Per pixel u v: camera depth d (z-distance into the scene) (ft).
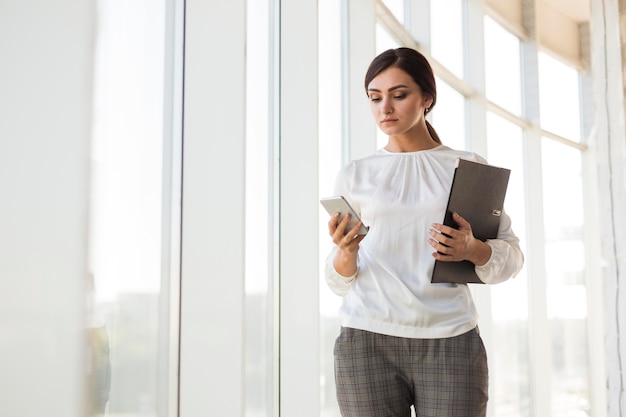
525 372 25.08
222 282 7.47
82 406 5.40
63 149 5.22
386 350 6.67
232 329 7.53
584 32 32.55
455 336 6.56
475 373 6.52
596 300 31.99
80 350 5.36
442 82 19.58
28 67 4.98
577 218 31.73
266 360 9.64
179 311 7.22
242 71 7.66
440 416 6.48
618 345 12.43
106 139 6.45
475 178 6.72
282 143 10.14
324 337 11.91
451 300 6.72
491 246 6.93
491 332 20.86
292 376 9.93
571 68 32.01
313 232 10.11
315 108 10.20
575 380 30.07
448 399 6.47
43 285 5.08
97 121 6.35
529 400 25.32
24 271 4.95
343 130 13.20
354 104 13.12
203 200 7.44
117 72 6.61
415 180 7.02
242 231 7.57
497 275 6.92
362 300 6.81
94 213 6.30
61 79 5.21
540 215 26.35
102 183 6.40
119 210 6.58
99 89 6.39
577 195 31.83
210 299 7.43
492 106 23.49
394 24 15.21
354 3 13.24
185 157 7.34
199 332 7.35
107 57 6.49
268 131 10.08
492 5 23.50
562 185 30.35
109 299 6.43
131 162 6.74
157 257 7.00
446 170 7.07
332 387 12.14
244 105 7.64
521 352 24.80
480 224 6.97
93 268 6.27
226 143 7.55
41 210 5.07
